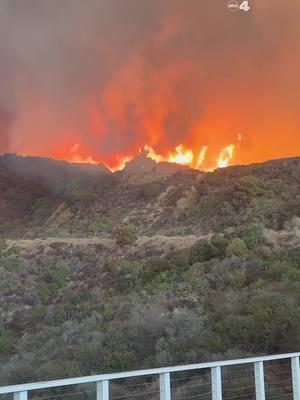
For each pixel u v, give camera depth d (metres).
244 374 17.73
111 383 19.94
